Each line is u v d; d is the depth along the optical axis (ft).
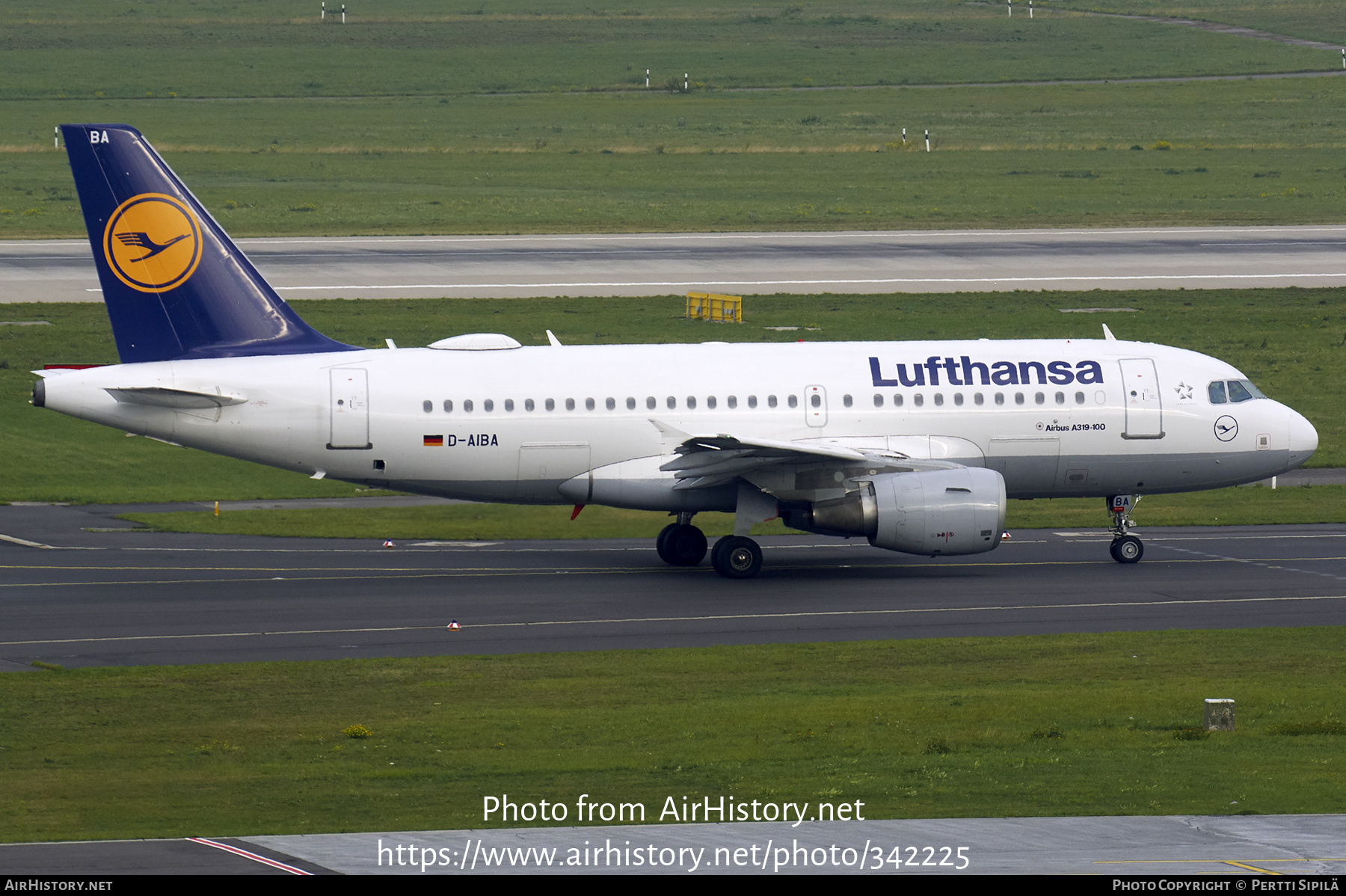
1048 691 376.89
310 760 318.24
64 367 536.42
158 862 220.84
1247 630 449.48
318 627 457.68
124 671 403.54
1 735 341.62
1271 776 282.97
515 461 541.75
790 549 593.01
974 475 525.34
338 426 532.73
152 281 532.32
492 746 329.11
